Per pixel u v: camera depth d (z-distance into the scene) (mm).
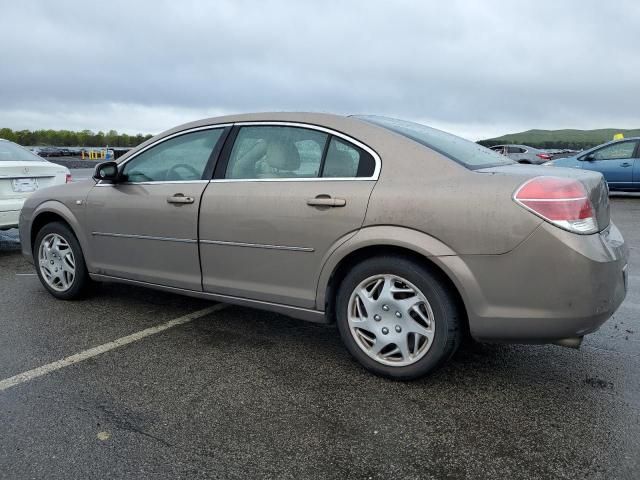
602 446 2352
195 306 4434
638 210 10844
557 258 2496
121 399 2805
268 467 2225
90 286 4520
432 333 2816
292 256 3174
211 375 3096
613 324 3953
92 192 4227
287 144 3322
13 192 6590
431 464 2236
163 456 2299
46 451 2332
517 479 2135
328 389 2914
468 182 2713
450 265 2676
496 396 2822
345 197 2963
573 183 2584
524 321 2600
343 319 3092
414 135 3154
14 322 4020
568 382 2982
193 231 3582
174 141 3869
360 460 2268
